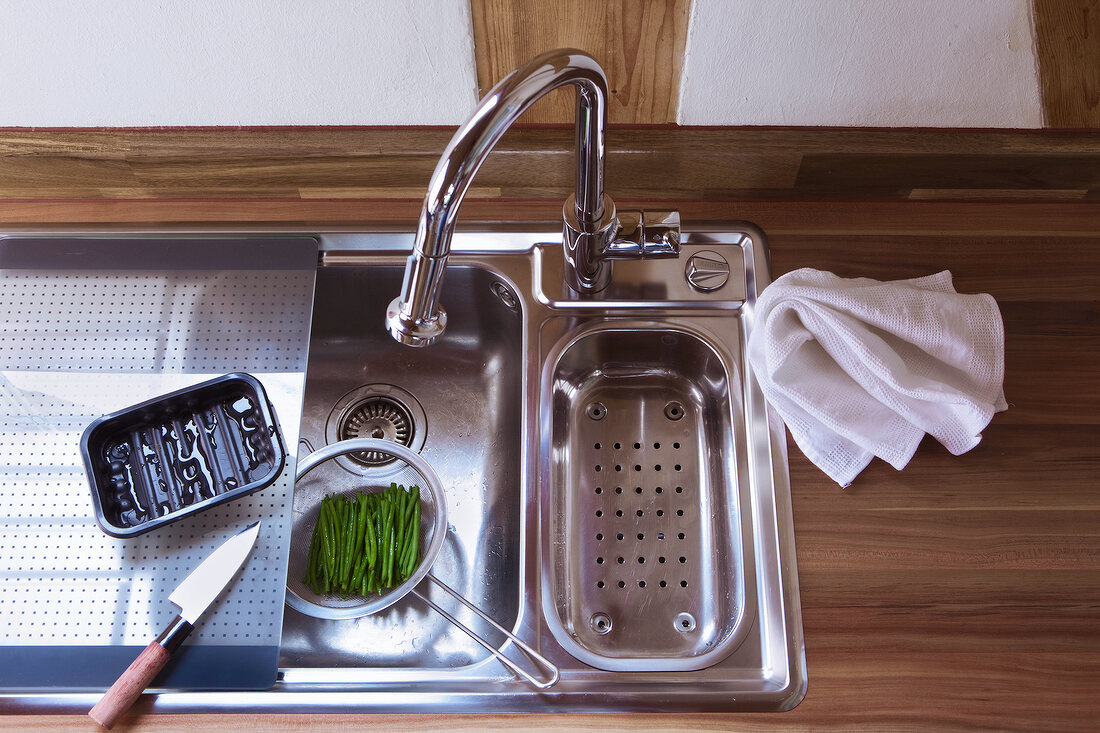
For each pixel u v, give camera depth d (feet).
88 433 2.61
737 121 3.10
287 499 2.66
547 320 3.07
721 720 2.34
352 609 2.66
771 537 2.64
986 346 2.68
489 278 3.18
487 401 3.39
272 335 2.94
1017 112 3.04
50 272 3.05
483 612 2.71
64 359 2.89
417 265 2.14
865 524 2.64
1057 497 2.68
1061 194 3.21
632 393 3.28
